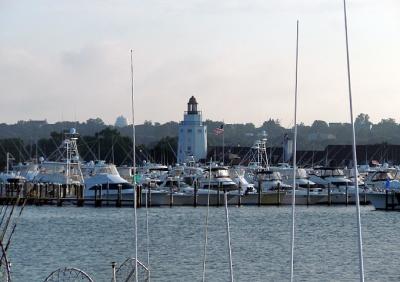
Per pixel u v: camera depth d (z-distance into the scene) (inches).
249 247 3924.7
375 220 5590.6
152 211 6284.5
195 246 3934.5
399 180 6993.1
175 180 7283.5
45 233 4539.9
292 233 1786.4
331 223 5359.3
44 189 6958.7
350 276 3100.4
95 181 6766.7
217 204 6668.3
